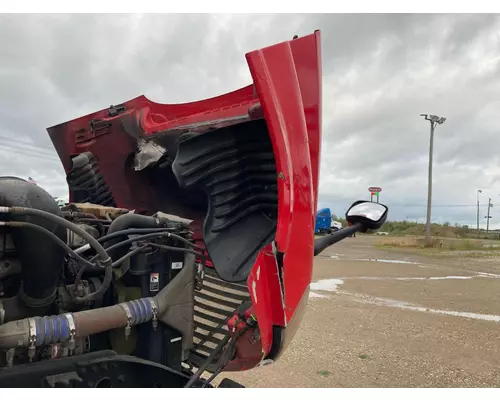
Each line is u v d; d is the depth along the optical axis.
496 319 8.01
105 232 3.07
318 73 2.73
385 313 8.30
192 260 2.94
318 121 2.70
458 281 12.56
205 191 3.01
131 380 2.47
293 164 2.55
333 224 36.75
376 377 5.05
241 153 2.93
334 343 6.30
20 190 2.24
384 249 25.89
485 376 5.18
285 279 2.51
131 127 4.59
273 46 2.61
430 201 31.02
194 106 4.06
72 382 2.25
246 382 4.72
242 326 2.66
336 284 11.73
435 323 7.62
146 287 2.79
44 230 2.14
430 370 5.34
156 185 4.41
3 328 2.05
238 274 2.83
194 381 2.55
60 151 5.62
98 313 2.33
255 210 3.02
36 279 2.30
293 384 4.73
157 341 2.75
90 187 5.14
